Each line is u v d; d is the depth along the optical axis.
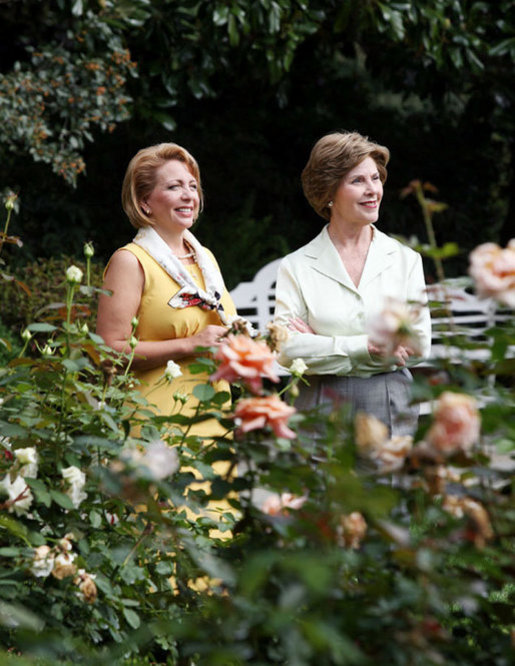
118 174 13.13
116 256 5.02
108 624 3.54
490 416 2.58
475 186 14.46
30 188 12.33
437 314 2.91
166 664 3.71
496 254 2.55
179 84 10.82
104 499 3.71
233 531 2.94
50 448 3.58
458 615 2.90
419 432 2.55
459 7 10.85
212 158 13.65
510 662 2.60
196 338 4.86
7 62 10.47
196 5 10.27
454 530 2.49
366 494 2.34
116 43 9.80
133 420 3.99
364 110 14.33
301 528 2.49
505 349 2.72
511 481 2.69
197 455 3.68
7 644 3.25
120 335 4.94
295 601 2.22
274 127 13.99
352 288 5.14
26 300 8.77
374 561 2.45
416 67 12.48
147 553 3.79
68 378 3.79
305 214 14.24
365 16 10.35
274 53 10.30
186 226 5.12
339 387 4.98
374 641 2.36
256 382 2.86
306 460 2.83
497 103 12.98
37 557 3.25
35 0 9.73
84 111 9.77
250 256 12.48
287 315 5.16
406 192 2.78
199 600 3.49
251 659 2.58
